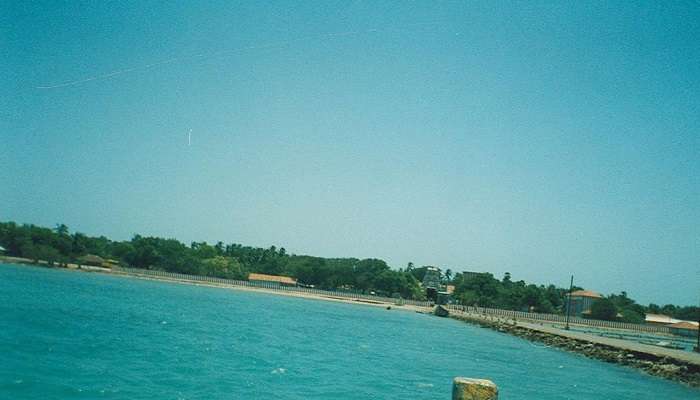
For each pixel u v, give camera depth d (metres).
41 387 22.03
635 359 56.41
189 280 170.62
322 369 34.06
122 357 31.16
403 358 45.41
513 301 167.00
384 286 197.00
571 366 52.00
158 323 53.19
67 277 129.50
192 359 32.66
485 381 8.55
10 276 105.00
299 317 84.19
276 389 26.14
